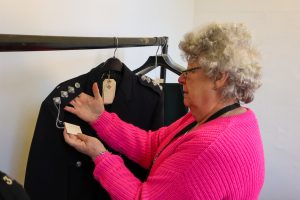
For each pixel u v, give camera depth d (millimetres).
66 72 1276
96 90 1051
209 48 869
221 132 834
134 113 1168
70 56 1285
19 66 1091
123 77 1137
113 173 940
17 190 567
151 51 1852
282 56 2076
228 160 812
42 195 980
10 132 1097
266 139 2207
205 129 859
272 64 2109
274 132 2178
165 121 1412
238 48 864
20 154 1145
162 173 884
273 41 2086
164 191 863
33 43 755
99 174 961
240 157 825
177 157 865
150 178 925
